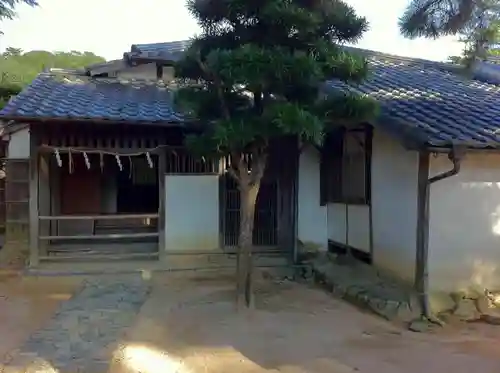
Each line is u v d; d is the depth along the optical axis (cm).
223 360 551
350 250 983
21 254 1096
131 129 1011
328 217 1080
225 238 1063
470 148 663
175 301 795
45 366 486
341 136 995
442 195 736
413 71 1245
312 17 652
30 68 2308
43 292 864
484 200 756
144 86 1250
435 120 759
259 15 666
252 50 623
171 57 1259
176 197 1048
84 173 1220
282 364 543
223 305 774
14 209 1138
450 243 741
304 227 1080
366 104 681
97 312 695
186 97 714
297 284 937
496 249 763
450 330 664
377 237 881
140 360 528
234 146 668
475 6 623
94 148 984
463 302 725
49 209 1101
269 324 685
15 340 621
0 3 773
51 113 905
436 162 729
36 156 973
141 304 764
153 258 1055
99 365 493
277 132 641
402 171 799
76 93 1102
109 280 928
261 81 627
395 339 628
